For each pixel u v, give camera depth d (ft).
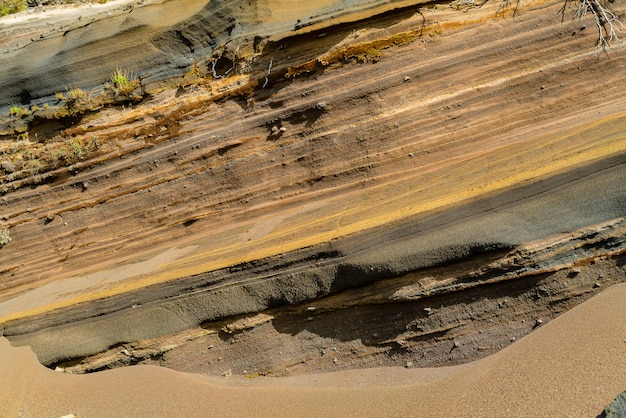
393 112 27.07
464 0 27.14
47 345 24.91
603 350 16.33
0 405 23.20
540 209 19.48
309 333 21.89
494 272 19.34
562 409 15.01
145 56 32.53
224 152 29.48
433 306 20.17
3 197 32.83
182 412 20.53
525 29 26.50
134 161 31.22
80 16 41.60
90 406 21.97
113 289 25.52
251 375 22.11
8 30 42.04
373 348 20.94
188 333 23.32
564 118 25.34
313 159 27.91
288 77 28.58
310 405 19.26
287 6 30.86
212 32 31.65
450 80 26.84
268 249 23.32
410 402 17.97
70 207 31.91
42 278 31.53
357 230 21.48
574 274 18.86
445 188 22.61
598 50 25.77
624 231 18.52
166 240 29.86
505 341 19.35
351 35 27.71
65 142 32.55
